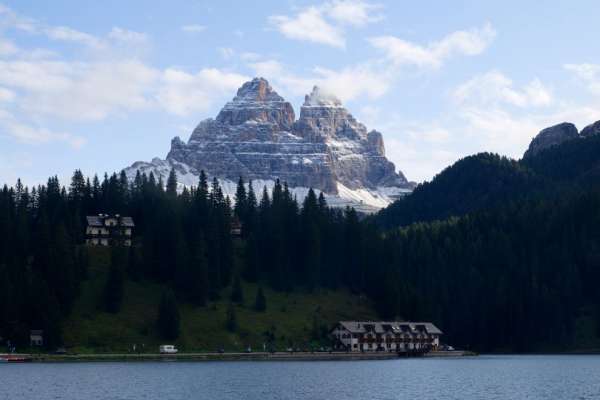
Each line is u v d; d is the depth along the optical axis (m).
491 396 173.75
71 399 164.62
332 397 170.62
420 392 180.00
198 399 166.38
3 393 172.12
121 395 171.50
